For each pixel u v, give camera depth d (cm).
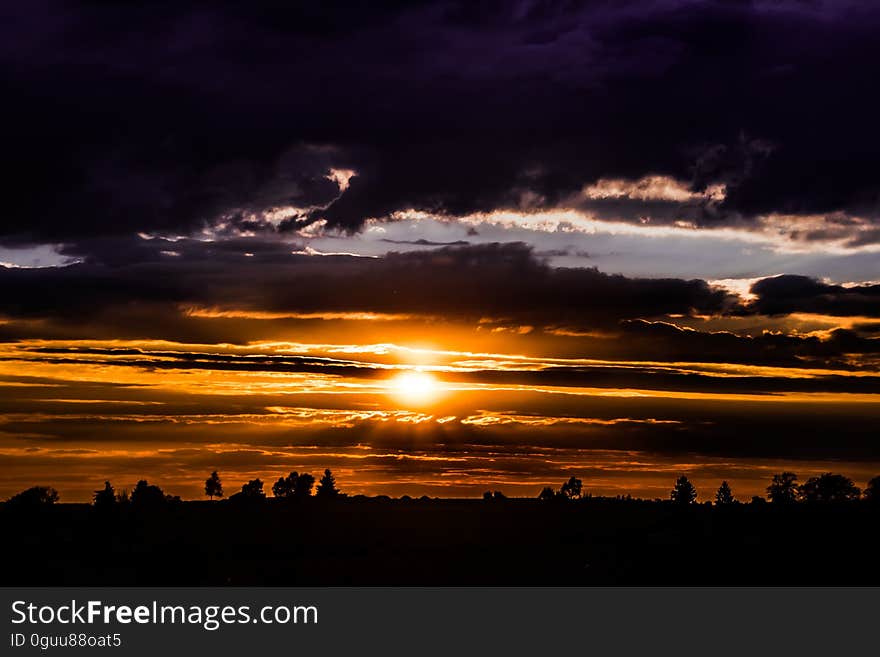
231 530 11238
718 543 10394
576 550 10212
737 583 8900
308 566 9238
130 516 11656
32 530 10594
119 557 9325
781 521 11406
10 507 11512
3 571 8775
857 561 9594
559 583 8781
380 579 8781
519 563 9581
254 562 9381
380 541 10706
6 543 9825
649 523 11900
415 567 9269
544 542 10738
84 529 10788
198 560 9206
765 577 9125
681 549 10150
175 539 10112
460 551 10188
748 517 11712
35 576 8588
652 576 9125
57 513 11681
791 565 9488
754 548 10119
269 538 10831
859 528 10875
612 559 9781
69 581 8419
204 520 11919
